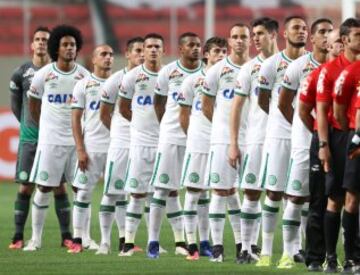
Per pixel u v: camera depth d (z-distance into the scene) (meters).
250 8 94.56
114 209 39.09
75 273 31.67
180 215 38.75
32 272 32.06
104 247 38.97
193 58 37.53
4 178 76.56
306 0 93.69
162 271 32.03
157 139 38.41
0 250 40.06
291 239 33.06
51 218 54.31
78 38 40.47
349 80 29.88
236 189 37.25
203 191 38.16
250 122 34.78
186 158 37.53
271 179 33.53
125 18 95.00
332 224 30.66
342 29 30.50
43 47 42.09
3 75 85.19
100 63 39.41
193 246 36.69
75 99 39.28
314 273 30.86
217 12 94.44
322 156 30.16
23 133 41.81
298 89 33.25
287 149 33.59
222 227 35.84
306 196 32.72
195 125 37.53
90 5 94.81
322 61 33.09
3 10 94.81
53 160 40.22
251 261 34.81
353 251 30.42
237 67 36.03
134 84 38.34
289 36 33.72
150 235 37.44
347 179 29.55
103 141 39.62
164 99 37.94
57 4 94.69
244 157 35.00
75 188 39.69
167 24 95.25
